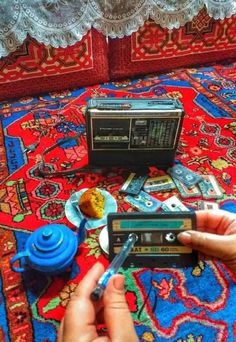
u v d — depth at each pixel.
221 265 0.78
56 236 0.74
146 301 0.73
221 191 0.97
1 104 1.41
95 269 0.53
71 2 1.29
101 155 1.01
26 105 1.40
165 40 1.56
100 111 0.90
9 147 1.15
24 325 0.69
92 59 1.48
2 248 0.83
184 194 0.96
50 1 1.25
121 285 0.50
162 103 0.94
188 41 1.60
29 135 1.21
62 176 1.03
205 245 0.58
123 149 1.00
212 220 0.64
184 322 0.69
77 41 1.38
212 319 0.70
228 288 0.75
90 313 0.48
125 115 0.91
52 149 1.14
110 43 1.50
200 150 1.13
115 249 0.66
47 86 1.48
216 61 1.73
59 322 0.69
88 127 0.93
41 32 1.30
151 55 1.58
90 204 0.86
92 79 1.53
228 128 1.23
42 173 1.03
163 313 0.71
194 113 1.31
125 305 0.49
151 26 1.49
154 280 0.76
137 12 1.40
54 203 0.94
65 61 1.44
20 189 0.99
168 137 0.97
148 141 0.98
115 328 0.46
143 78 1.59
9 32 1.25
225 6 1.53
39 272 0.77
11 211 0.92
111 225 0.64
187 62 1.67
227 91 1.47
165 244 0.65
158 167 1.05
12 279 0.76
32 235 0.77
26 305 0.72
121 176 1.03
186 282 0.76
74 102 1.42
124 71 1.58
